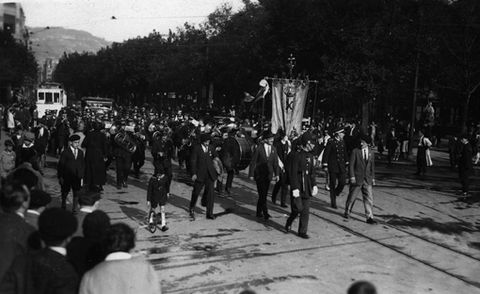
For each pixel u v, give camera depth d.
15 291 3.79
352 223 11.66
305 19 40.88
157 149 16.78
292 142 16.33
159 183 10.01
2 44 64.31
